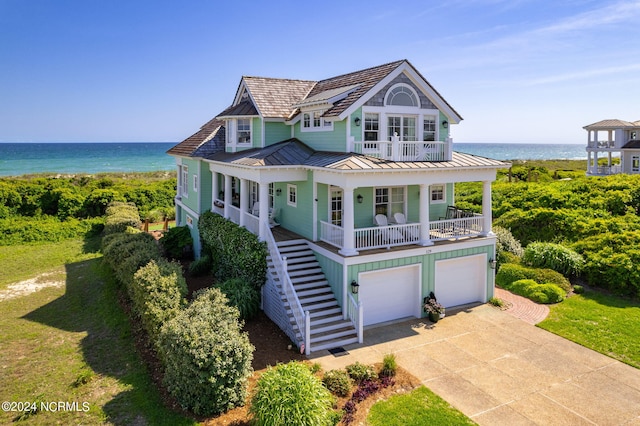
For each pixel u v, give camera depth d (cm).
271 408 949
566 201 2750
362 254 1609
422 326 1648
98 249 2967
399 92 1869
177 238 2680
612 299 1891
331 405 1085
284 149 1988
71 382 1231
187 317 1180
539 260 2175
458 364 1342
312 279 1684
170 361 1112
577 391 1190
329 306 1611
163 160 16038
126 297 1883
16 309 1841
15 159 15425
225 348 1078
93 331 1592
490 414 1082
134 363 1328
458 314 1770
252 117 2256
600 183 2911
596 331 1566
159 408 1084
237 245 1917
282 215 2170
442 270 1809
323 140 1977
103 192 4116
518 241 2559
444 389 1198
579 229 2394
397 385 1210
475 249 1864
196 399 1060
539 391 1189
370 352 1424
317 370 1270
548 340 1512
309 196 1869
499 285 2117
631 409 1108
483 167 1841
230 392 1075
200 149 2588
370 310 1667
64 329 1620
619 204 2620
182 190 3114
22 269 2509
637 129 5050
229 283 1741
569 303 1852
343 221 1678
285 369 1041
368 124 1830
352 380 1220
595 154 5250
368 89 1769
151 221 4169
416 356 1396
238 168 2022
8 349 1453
